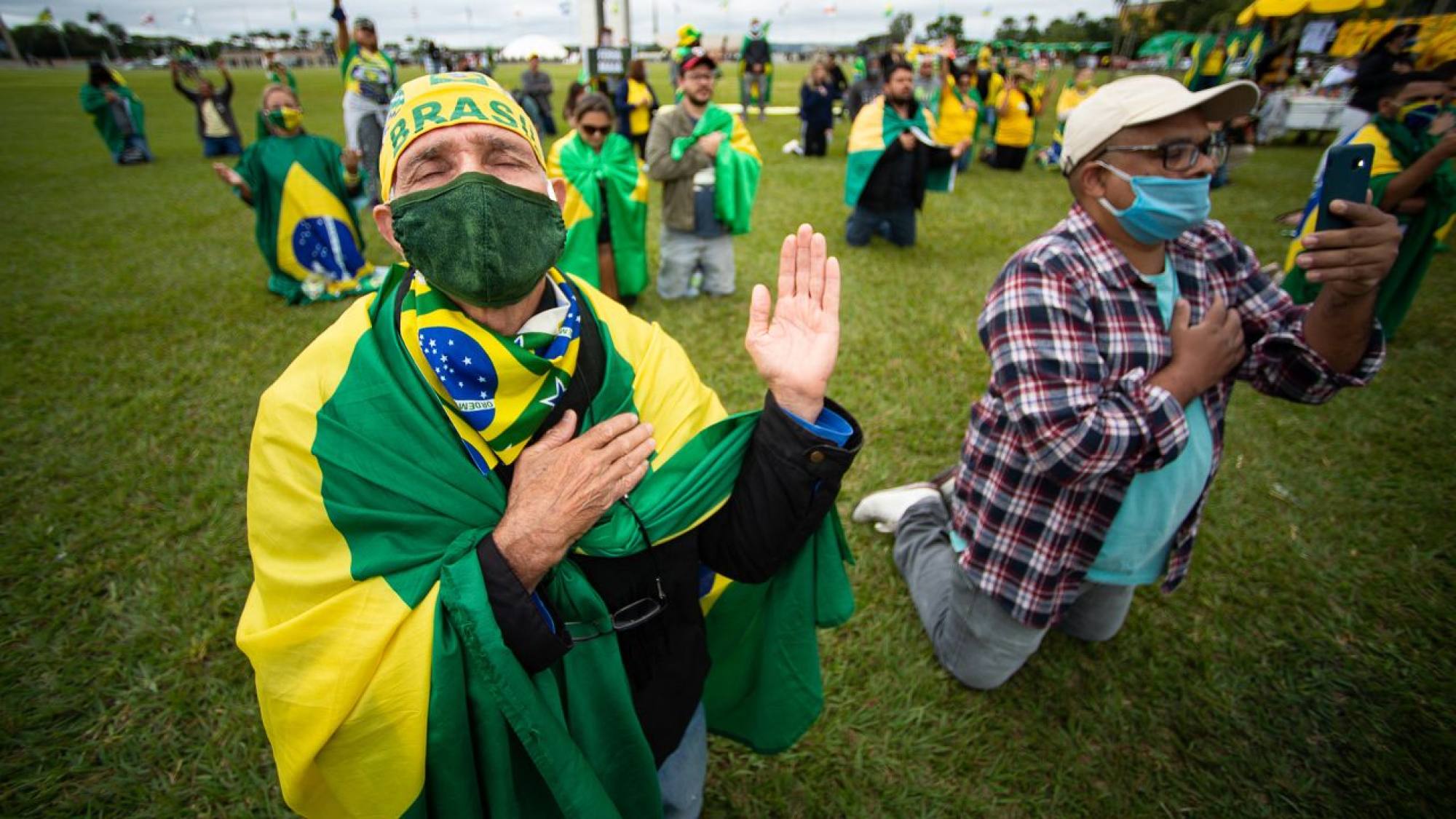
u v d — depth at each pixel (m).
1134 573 2.13
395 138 1.12
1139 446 1.71
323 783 1.16
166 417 4.23
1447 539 3.20
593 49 9.68
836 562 1.60
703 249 5.83
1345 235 1.66
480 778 1.18
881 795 2.25
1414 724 2.41
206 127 13.20
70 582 2.97
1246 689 2.55
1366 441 3.96
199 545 3.22
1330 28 13.82
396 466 1.12
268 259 6.05
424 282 1.17
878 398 4.38
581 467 1.08
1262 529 3.29
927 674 2.60
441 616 1.08
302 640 1.07
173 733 2.41
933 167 7.39
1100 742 2.38
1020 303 1.83
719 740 2.40
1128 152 1.73
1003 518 2.09
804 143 13.31
